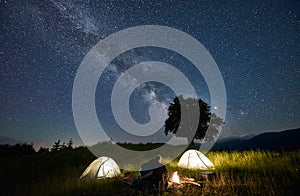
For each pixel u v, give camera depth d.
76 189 8.16
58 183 9.27
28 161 17.70
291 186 6.78
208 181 7.86
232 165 11.44
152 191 6.98
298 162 10.43
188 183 7.60
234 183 7.47
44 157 18.89
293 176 7.76
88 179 9.96
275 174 8.48
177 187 7.14
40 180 10.93
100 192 7.77
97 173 10.38
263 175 8.66
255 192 6.37
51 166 15.44
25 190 8.69
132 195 7.07
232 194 6.43
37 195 8.16
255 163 11.31
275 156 12.55
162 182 7.42
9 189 9.37
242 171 9.62
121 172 11.66
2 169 15.00
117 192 7.64
